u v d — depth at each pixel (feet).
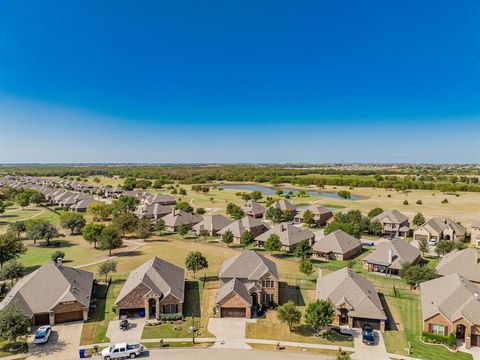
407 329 173.58
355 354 150.41
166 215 455.22
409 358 147.74
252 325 177.47
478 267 222.07
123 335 167.94
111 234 313.73
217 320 183.01
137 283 188.14
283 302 205.87
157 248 334.65
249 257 220.23
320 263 284.82
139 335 167.84
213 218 402.31
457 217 485.15
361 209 556.10
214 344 159.02
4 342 160.25
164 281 194.39
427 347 156.97
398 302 205.05
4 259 249.14
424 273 220.64
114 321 182.29
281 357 147.74
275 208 463.42
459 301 170.50
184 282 218.18
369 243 349.41
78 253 316.19
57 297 184.14
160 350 154.10
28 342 161.58
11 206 602.85
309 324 176.45
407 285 232.94
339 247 296.51
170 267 224.33
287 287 229.45
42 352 153.17
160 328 174.50
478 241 340.80
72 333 169.99
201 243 355.15
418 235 363.56
